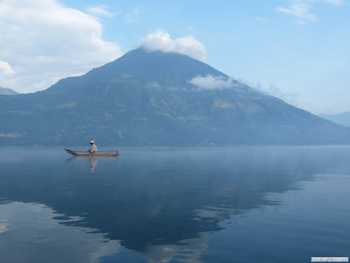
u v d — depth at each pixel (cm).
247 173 12175
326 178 10606
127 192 7731
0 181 9825
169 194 7475
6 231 4444
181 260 3400
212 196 7175
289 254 3559
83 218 5175
